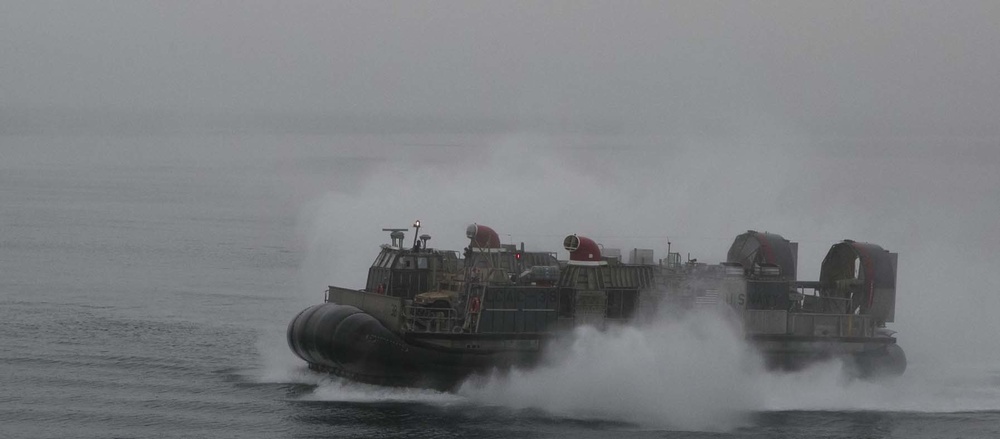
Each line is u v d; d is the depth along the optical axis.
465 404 82.94
